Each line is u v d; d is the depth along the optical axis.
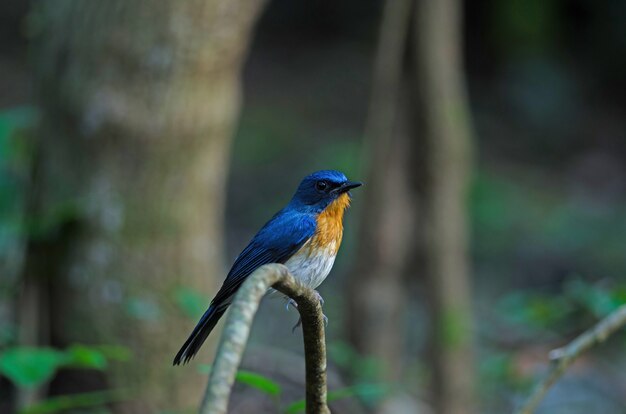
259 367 11.07
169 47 9.18
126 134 9.38
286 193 21.55
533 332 12.58
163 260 9.75
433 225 12.26
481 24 28.62
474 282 19.05
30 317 9.84
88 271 9.63
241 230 20.25
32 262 9.77
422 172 12.23
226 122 9.83
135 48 9.18
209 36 9.23
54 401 7.91
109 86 9.30
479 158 24.42
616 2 27.33
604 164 24.50
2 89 23.62
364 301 12.27
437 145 12.12
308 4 30.34
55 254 9.73
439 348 12.41
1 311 10.95
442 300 12.41
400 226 12.25
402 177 12.27
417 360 15.29
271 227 8.12
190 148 9.59
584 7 27.38
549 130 26.03
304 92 26.81
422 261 12.51
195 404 10.06
